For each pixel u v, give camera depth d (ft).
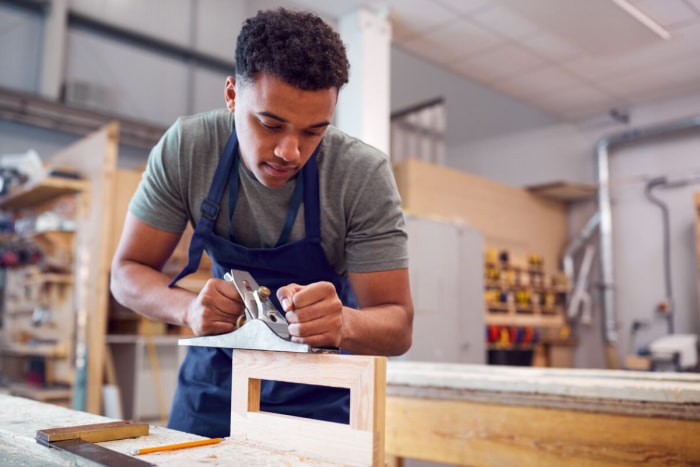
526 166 21.89
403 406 5.44
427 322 12.47
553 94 17.95
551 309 18.85
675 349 15.21
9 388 12.19
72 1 19.42
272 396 4.05
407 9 13.24
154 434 3.26
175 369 13.43
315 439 2.90
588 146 20.29
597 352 19.45
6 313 16.26
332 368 2.86
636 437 4.23
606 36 13.66
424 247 12.64
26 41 18.89
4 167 13.85
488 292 16.34
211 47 22.61
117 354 13.53
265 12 3.19
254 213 3.94
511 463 4.79
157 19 21.18
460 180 16.90
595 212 20.21
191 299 3.70
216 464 2.64
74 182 12.34
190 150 3.87
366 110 13.03
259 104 3.06
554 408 4.61
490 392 4.91
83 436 3.01
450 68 16.15
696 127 18.08
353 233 4.02
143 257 4.18
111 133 12.09
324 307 3.01
